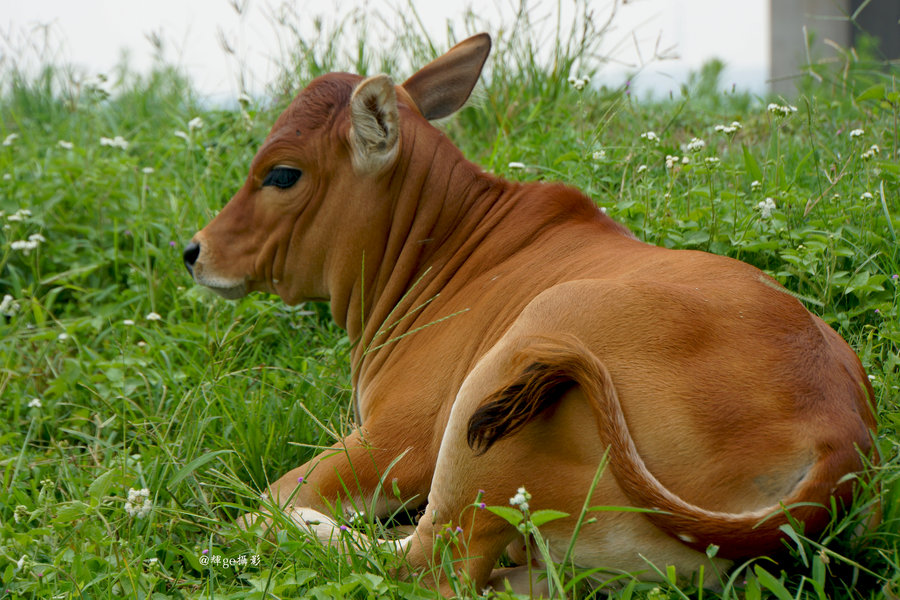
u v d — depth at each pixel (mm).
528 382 3955
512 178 7383
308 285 5809
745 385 3900
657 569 3807
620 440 3811
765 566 3961
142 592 4387
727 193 6316
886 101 7492
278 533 4547
